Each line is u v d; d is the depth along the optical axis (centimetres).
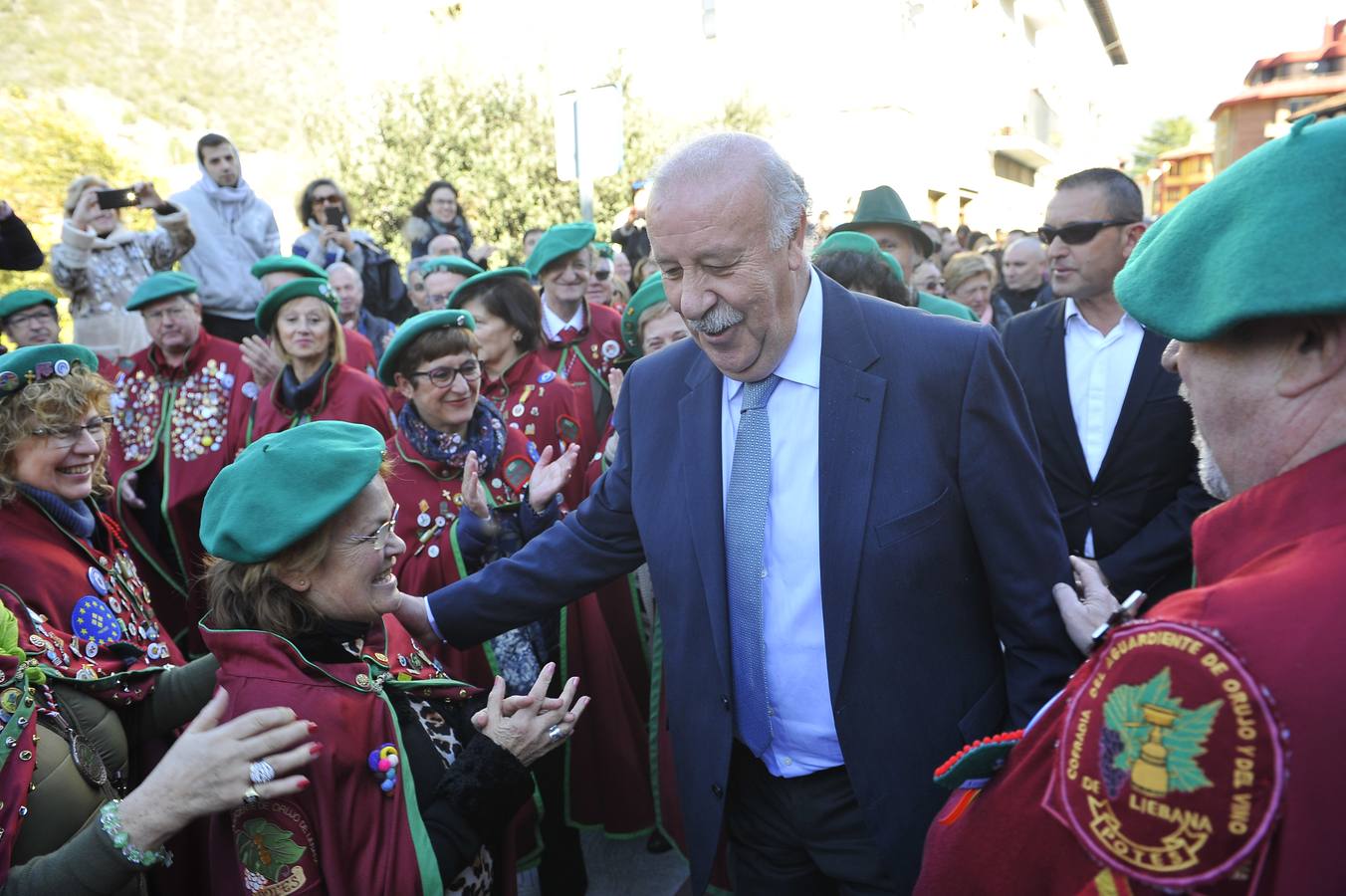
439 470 293
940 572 172
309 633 167
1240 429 96
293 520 159
